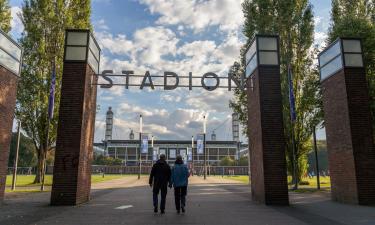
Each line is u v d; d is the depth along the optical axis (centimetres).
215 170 10475
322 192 2347
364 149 1583
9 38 1577
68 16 3328
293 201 1742
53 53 3272
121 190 2536
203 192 2367
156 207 1237
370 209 1388
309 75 3170
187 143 13288
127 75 1900
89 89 1678
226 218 1117
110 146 13150
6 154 1569
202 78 1964
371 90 2502
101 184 3509
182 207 1238
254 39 1761
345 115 1641
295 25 3178
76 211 1279
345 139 1641
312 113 3141
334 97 1758
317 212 1295
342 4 3141
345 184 1645
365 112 1623
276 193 1568
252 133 1817
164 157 1260
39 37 3244
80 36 1631
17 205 1482
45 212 1249
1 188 1520
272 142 1617
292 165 3275
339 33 2777
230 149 13475
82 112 1551
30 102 3180
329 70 1820
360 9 3059
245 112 3234
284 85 3128
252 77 1825
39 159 3306
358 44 1705
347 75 1658
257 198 1683
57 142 1517
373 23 2911
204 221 1047
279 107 1659
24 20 3281
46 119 3181
